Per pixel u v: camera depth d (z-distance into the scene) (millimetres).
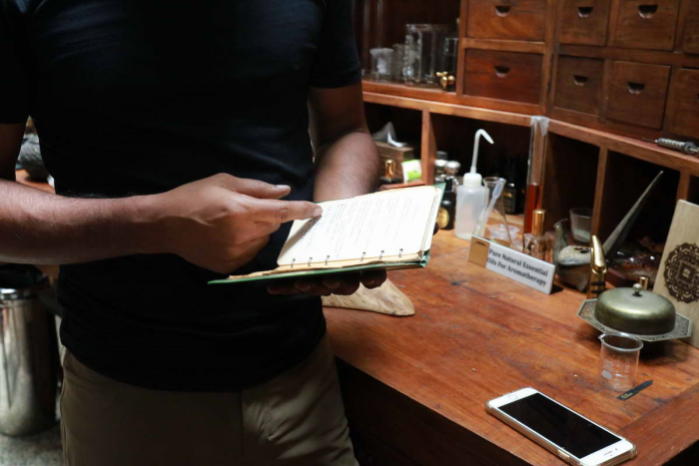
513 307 1431
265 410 1011
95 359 969
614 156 1507
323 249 894
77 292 970
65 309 996
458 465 1061
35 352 2182
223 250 828
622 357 1121
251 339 988
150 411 966
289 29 994
